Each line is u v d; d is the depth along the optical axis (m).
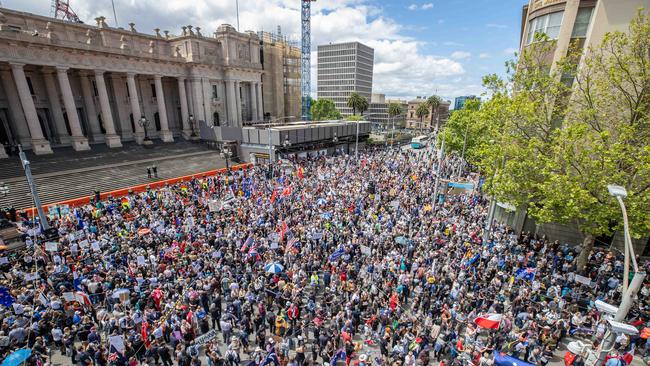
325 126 56.91
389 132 110.31
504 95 20.75
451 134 48.78
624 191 8.12
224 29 60.91
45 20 42.84
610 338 8.62
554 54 21.84
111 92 51.66
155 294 14.03
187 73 57.59
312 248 20.09
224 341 13.62
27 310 13.20
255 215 23.95
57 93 44.47
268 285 15.70
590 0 19.95
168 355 12.02
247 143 50.03
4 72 39.78
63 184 32.69
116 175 37.09
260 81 70.44
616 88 16.44
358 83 158.38
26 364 10.72
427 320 13.38
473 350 11.93
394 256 18.14
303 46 103.69
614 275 17.08
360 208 26.20
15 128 41.38
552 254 19.95
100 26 48.28
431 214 25.77
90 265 16.45
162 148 50.31
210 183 34.28
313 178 35.91
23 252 18.73
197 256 17.41
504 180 18.75
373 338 13.59
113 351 11.30
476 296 15.06
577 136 14.92
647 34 14.73
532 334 12.56
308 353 13.09
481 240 21.38
